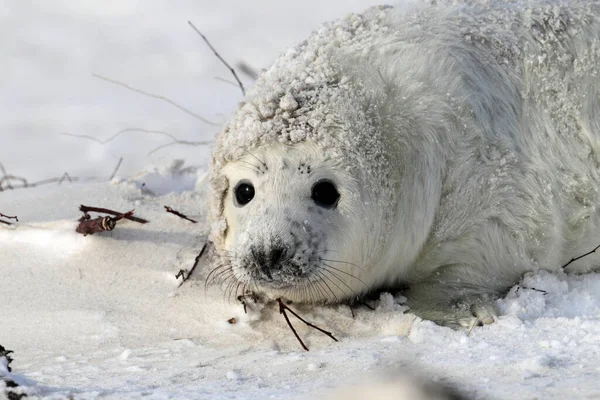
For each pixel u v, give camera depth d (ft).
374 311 40.88
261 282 38.22
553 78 44.65
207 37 125.18
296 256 37.99
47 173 85.51
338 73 41.09
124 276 43.78
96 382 32.37
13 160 90.02
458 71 42.88
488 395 26.37
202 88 109.09
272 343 37.86
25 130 99.81
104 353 37.06
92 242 45.75
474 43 44.60
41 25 135.85
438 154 41.42
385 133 40.91
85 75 118.11
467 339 34.81
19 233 46.50
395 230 41.65
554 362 29.84
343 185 39.32
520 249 42.73
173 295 42.24
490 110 43.29
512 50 44.80
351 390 28.22
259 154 39.37
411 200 41.45
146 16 136.36
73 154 91.25
